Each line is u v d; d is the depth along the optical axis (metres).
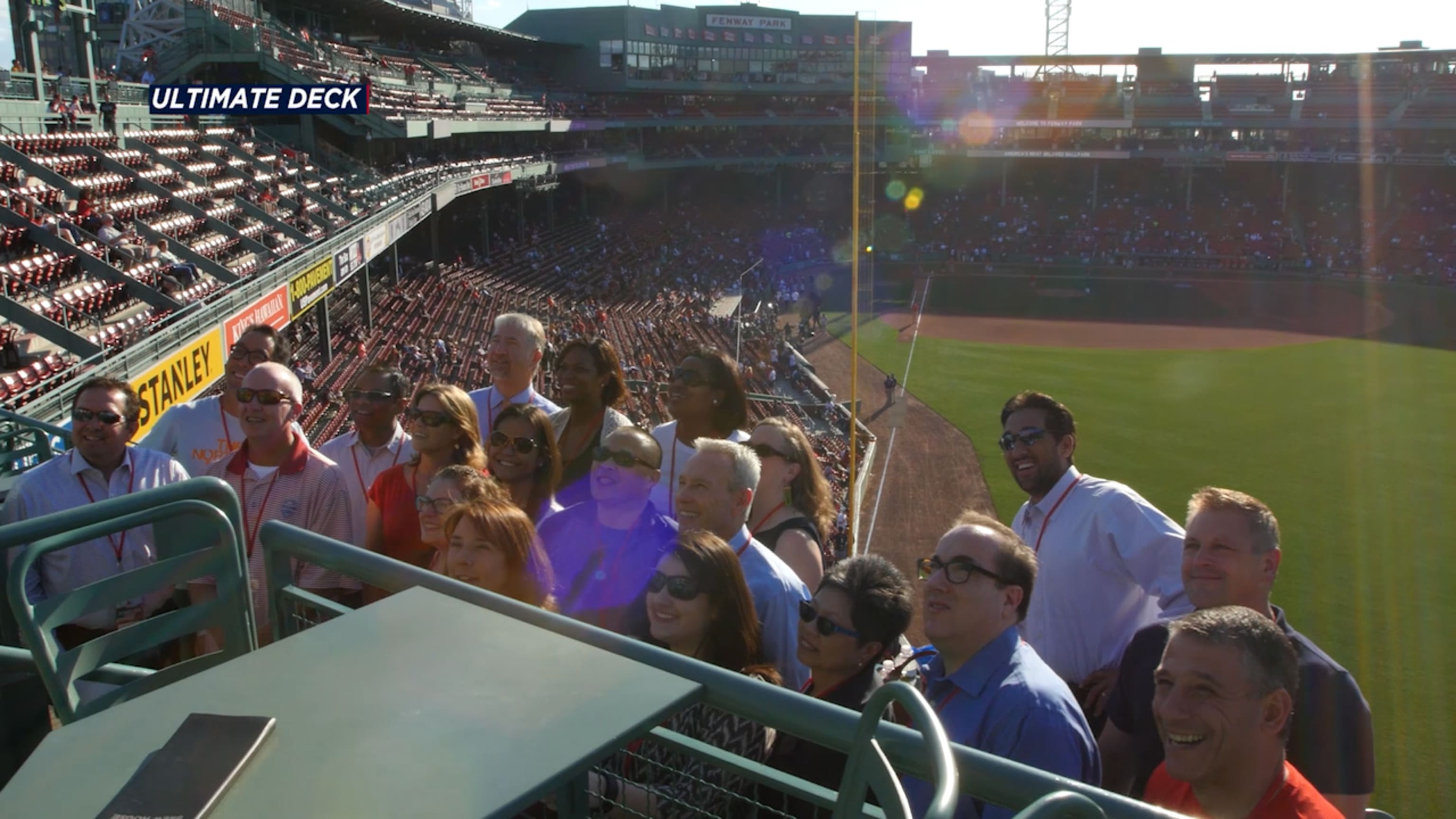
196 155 27.75
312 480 4.87
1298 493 23.89
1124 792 3.84
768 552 4.36
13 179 18.23
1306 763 3.54
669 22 64.62
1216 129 66.88
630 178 67.12
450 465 4.70
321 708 1.69
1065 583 4.61
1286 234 63.81
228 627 2.60
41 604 2.29
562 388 5.99
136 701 1.73
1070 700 3.37
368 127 37.66
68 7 23.88
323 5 44.91
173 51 35.03
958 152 68.25
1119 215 67.75
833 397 32.81
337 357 26.36
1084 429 29.67
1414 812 11.41
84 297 15.32
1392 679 14.68
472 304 37.06
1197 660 2.93
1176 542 4.38
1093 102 67.62
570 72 63.34
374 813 1.44
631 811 2.20
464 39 55.88
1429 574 18.86
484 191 45.41
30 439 6.73
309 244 21.47
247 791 1.49
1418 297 52.19
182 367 13.77
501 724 1.65
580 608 4.53
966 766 1.87
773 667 3.60
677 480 5.73
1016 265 62.75
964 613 3.45
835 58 69.00
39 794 1.52
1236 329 45.81
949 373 37.50
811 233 67.81
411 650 1.89
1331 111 65.44
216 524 2.56
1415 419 30.59
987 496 24.05
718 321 42.03
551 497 5.32
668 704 1.73
